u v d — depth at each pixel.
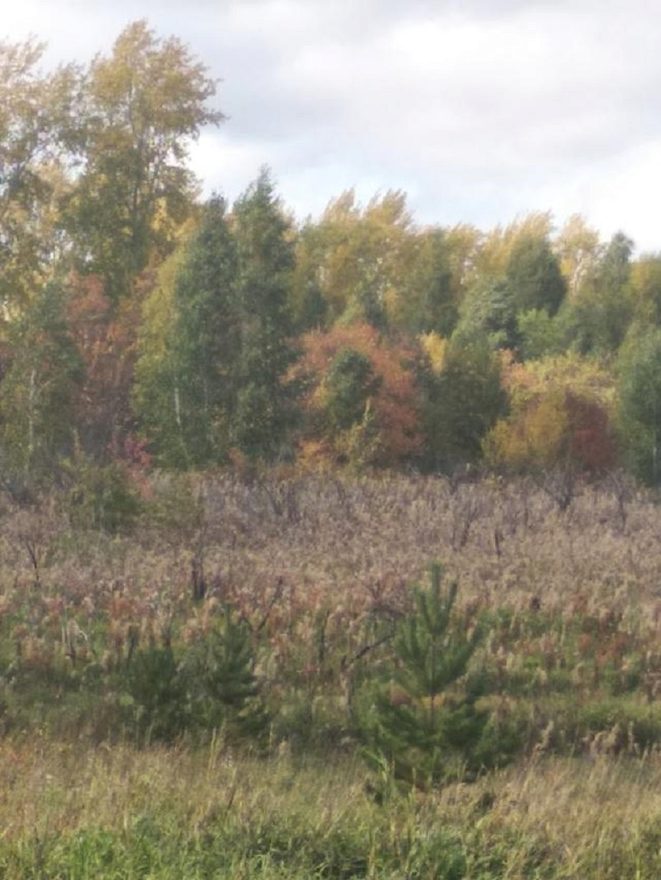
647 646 21.23
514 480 46.41
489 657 19.88
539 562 27.23
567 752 15.75
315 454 48.41
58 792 8.45
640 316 93.12
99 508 28.89
